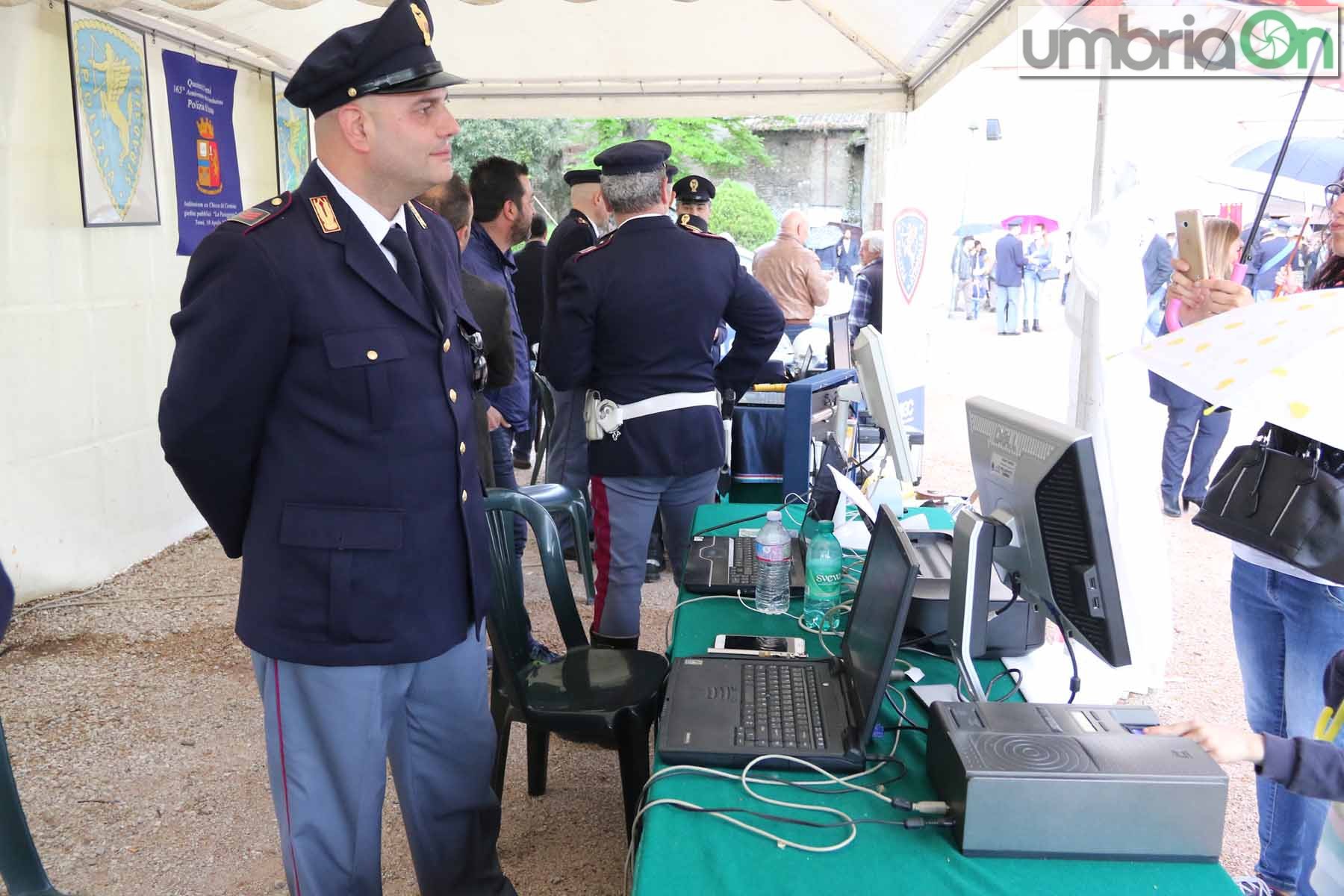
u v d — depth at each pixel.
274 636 1.60
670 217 2.83
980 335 14.52
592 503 2.95
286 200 1.56
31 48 3.84
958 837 1.25
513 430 3.83
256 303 1.47
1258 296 6.41
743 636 1.94
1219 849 1.21
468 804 1.91
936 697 1.64
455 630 1.72
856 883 1.19
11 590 1.65
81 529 4.22
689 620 2.07
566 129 13.83
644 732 2.15
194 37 4.83
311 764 1.68
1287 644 1.78
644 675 2.29
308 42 5.29
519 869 2.33
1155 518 2.96
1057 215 15.45
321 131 1.55
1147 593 2.96
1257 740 1.27
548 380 2.87
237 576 4.45
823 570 2.10
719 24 4.79
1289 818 1.89
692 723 1.56
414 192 1.59
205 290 1.48
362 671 1.63
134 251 4.50
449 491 1.68
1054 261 14.99
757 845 1.27
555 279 4.11
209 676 3.41
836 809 1.35
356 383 1.54
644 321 2.72
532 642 2.54
